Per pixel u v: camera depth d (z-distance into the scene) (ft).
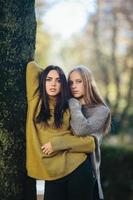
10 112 16.31
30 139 16.16
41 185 20.56
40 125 16.15
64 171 15.99
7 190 16.34
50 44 66.33
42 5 55.26
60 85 16.12
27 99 16.40
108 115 16.70
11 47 16.30
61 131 16.15
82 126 15.96
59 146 15.94
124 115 58.90
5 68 16.26
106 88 62.85
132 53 65.41
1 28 16.24
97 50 64.23
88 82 16.57
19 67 16.42
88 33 67.51
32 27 16.74
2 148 16.26
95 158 16.40
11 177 16.37
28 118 16.25
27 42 16.60
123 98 62.54
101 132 16.65
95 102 16.67
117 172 38.42
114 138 57.82
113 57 62.75
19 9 16.40
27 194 16.52
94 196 16.87
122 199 38.34
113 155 38.45
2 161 16.26
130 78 61.31
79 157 16.15
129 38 65.10
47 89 16.08
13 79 16.33
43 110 16.14
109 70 63.46
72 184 16.03
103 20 63.87
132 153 38.40
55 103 16.17
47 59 66.59
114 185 38.42
